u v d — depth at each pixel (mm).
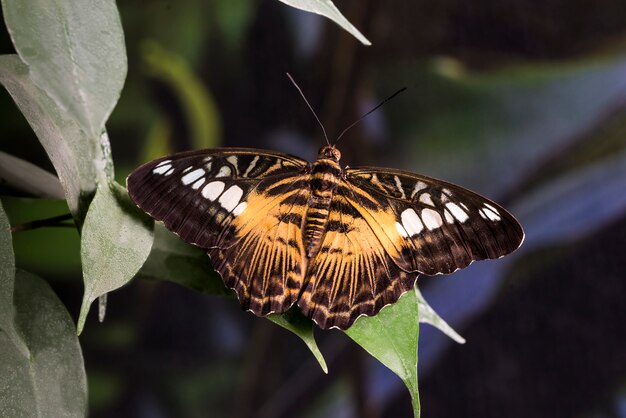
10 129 792
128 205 590
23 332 589
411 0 839
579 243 822
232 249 610
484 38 832
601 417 820
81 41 546
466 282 850
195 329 880
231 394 877
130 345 870
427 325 858
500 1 826
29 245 795
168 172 604
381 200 625
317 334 879
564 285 829
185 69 857
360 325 597
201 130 862
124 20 843
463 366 848
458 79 837
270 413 875
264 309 604
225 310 881
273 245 613
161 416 871
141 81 849
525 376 834
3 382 584
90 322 856
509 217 615
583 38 815
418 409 587
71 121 584
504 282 842
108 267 574
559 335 827
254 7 863
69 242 806
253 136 867
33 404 585
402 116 847
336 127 856
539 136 827
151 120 853
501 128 832
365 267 614
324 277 611
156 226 612
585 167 821
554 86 824
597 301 820
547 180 830
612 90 807
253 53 865
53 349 590
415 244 620
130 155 846
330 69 856
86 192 585
